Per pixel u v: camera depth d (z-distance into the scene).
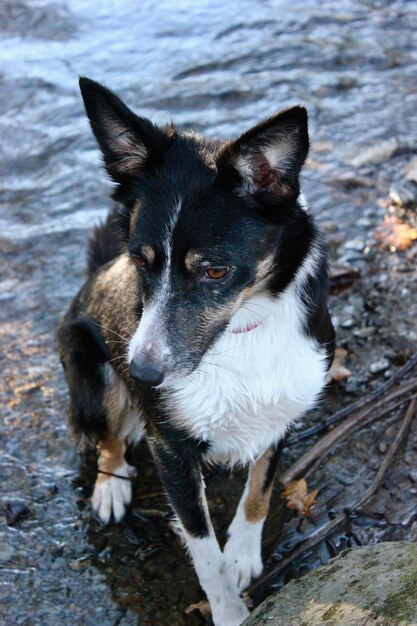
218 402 1.10
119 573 1.16
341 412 1.28
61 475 1.26
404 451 1.23
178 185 1.04
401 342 1.35
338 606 0.97
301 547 1.16
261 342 1.10
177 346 1.03
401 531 1.16
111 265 1.22
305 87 1.86
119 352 1.16
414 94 1.82
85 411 1.22
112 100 1.04
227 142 1.06
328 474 1.23
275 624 0.98
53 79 1.97
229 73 1.94
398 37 2.04
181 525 1.12
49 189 1.68
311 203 1.57
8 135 1.80
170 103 1.84
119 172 1.08
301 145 1.01
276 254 1.07
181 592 1.15
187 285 1.04
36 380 1.37
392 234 1.50
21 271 1.53
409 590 0.95
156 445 1.13
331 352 1.17
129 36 2.13
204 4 2.26
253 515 1.16
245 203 1.04
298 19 2.14
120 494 1.22
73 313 1.27
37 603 1.13
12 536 1.19
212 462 1.21
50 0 2.29
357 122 1.74
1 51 2.10
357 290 1.43
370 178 1.61
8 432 1.30
